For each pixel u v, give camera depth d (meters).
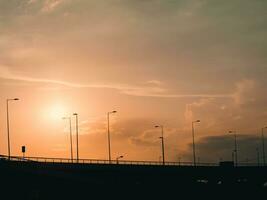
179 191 133.12
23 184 96.44
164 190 128.00
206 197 140.00
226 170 156.38
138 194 119.50
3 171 94.06
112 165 123.00
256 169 163.38
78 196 105.25
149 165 134.00
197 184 144.88
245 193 150.25
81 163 114.88
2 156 101.50
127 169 127.25
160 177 140.25
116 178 127.56
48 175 99.88
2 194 93.44
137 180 135.88
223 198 144.38
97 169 119.12
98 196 109.56
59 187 101.81
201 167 149.88
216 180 157.88
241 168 160.00
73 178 104.38
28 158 106.62
